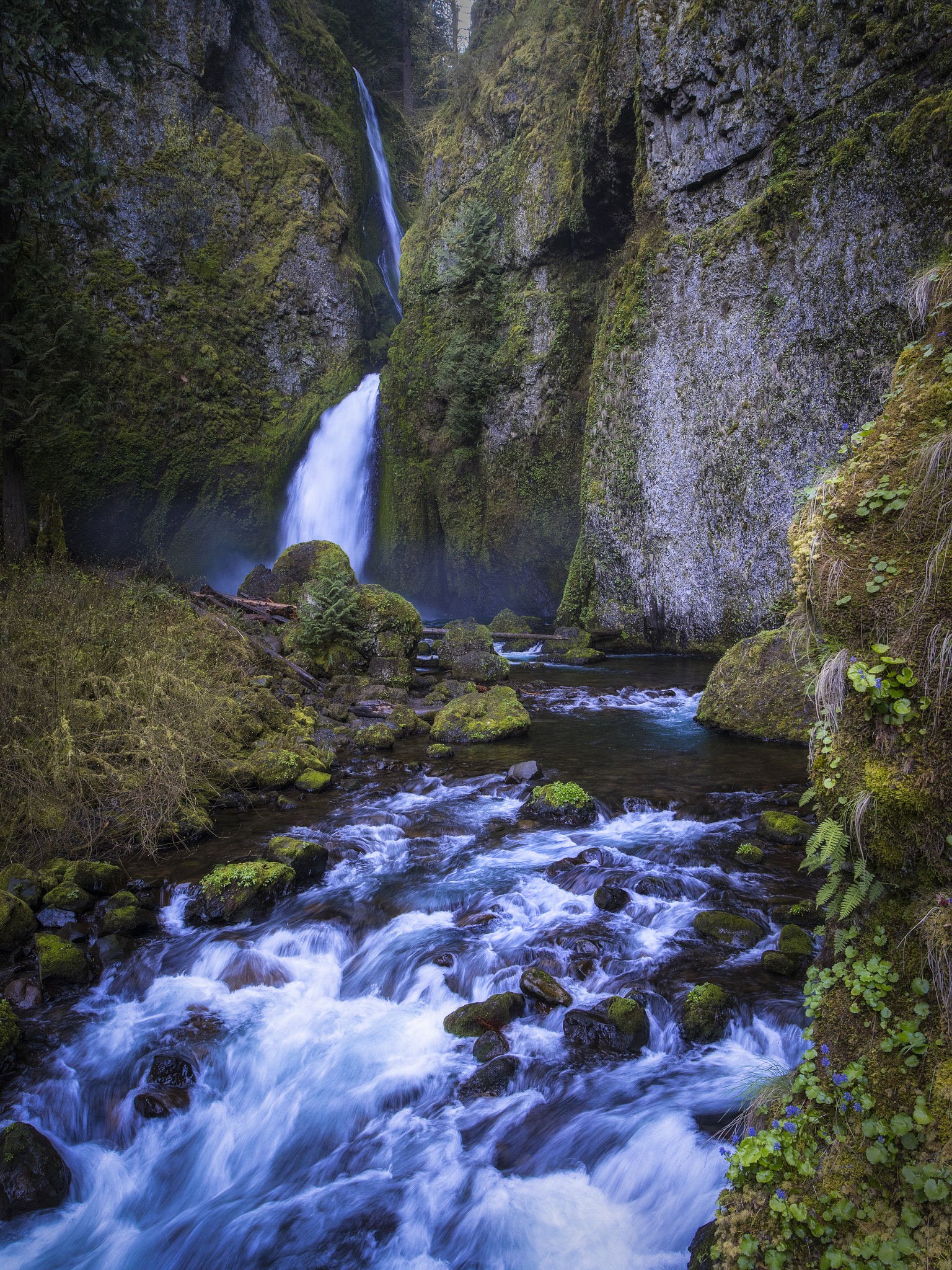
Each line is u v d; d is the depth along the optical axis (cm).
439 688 1313
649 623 1841
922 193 1271
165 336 2712
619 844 686
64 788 691
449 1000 490
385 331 3416
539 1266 328
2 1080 424
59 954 511
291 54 3288
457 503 2623
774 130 1505
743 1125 341
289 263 3030
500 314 2500
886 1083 239
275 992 509
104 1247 360
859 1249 224
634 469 1817
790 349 1487
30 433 1333
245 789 828
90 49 1407
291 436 2958
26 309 1330
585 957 505
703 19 1571
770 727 1025
